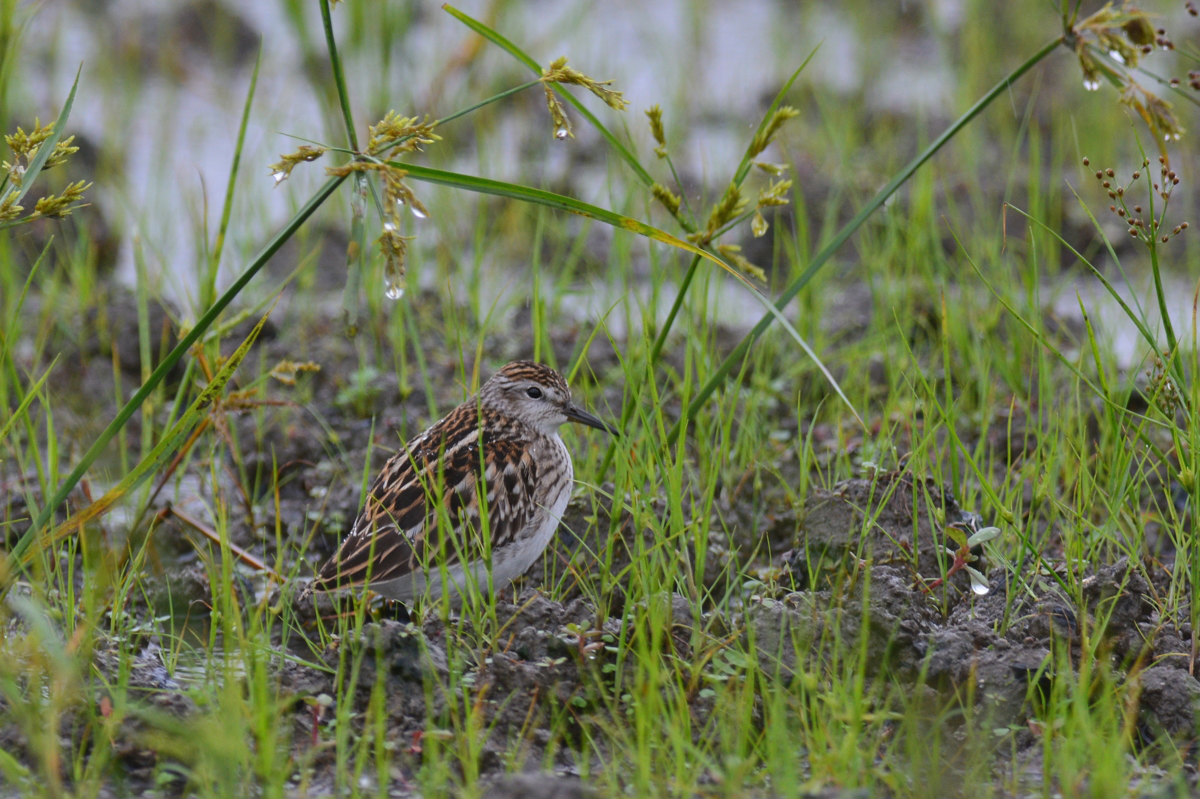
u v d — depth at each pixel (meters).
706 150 23.81
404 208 19.50
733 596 11.82
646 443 12.30
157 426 15.08
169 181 22.36
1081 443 11.95
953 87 26.00
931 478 11.66
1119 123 23.52
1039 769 8.82
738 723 8.75
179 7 29.22
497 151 22.84
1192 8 10.33
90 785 8.23
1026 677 9.49
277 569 11.16
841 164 21.23
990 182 21.36
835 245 11.61
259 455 14.10
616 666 9.57
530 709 9.23
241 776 8.30
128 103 24.98
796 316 17.33
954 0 31.44
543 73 9.62
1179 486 13.07
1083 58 10.45
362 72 25.48
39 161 9.38
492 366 16.27
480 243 17.83
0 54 16.70
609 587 10.66
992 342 15.27
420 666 9.44
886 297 17.19
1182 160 21.31
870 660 9.68
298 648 10.69
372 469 14.32
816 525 11.60
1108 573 10.30
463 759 8.45
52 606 10.65
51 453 11.73
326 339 17.11
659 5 31.66
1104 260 19.55
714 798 8.19
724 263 9.79
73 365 16.61
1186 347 14.67
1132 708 8.83
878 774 8.28
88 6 29.61
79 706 8.91
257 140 24.05
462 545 11.16
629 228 9.73
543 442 12.19
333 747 8.87
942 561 10.80
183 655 10.35
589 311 16.92
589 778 8.66
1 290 17.83
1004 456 14.16
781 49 28.55
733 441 14.66
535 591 10.84
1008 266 16.52
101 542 12.17
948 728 9.22
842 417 14.89
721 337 17.14
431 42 28.50
